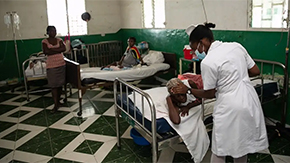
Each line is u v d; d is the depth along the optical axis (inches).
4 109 148.9
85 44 213.6
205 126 80.6
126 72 148.9
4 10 191.0
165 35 180.4
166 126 73.5
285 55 101.3
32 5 198.2
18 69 201.2
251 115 64.4
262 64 112.0
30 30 201.0
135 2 207.8
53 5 205.5
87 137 111.1
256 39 115.5
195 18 151.9
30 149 102.6
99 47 226.2
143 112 74.5
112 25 234.7
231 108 63.7
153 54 180.1
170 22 173.2
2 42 194.7
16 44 198.1
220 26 135.0
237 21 124.1
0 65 197.2
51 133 116.2
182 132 72.7
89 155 96.7
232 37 128.5
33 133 116.8
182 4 159.8
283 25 103.7
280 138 103.0
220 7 133.0
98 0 223.5
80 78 130.3
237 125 64.3
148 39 201.0
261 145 68.9
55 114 138.7
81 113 134.9
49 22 206.8
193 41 66.9
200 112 78.1
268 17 109.9
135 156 94.8
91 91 178.5
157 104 78.1
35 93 178.7
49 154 98.4
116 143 105.0
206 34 65.0
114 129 118.2
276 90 103.6
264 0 110.2
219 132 66.0
